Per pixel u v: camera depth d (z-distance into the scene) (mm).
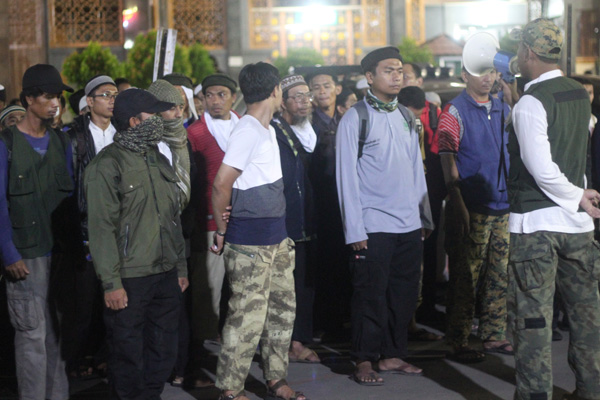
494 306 5508
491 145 5277
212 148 5336
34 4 16750
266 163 4324
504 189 5316
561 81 3959
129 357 3963
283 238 4461
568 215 3900
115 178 3916
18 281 4332
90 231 3883
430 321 6566
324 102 5938
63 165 4488
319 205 5891
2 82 14609
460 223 5289
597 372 4062
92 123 4922
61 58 17828
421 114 6270
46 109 4355
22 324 4332
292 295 4555
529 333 3959
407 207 4902
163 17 18406
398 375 5102
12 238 4285
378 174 4852
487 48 4629
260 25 18531
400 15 18438
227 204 4305
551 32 3936
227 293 5758
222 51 18531
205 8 18484
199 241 5363
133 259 3949
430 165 6297
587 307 4035
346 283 6074
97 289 5230
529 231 3955
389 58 4828
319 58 15844
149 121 3988
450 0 18281
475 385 4891
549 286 3961
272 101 4398
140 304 3990
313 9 18469
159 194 4047
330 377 5129
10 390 5020
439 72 9727
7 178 4285
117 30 18266
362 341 4926
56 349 4551
